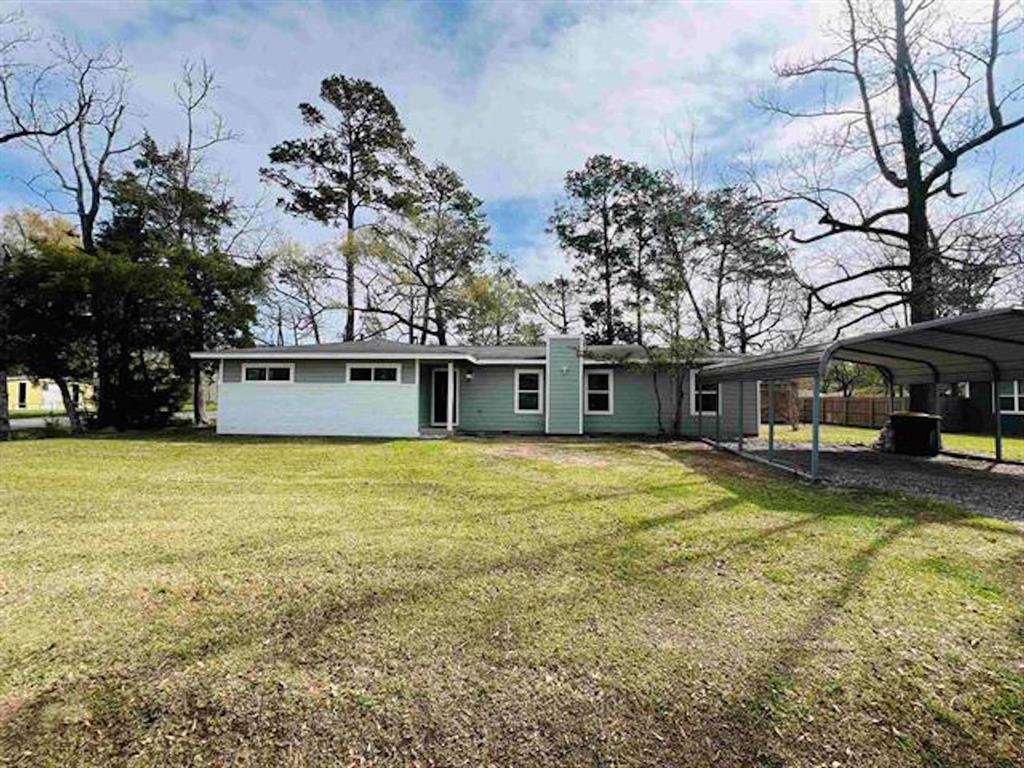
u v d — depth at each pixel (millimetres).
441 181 25625
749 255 16219
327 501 6234
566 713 2209
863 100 13062
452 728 2117
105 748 1986
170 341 17562
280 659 2611
